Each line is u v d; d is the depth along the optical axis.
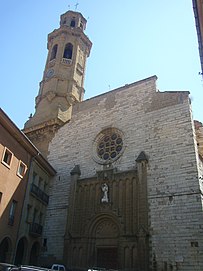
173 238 23.64
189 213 23.91
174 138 28.03
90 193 30.78
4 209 24.00
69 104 42.28
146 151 29.20
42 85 45.22
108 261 26.77
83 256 27.66
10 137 25.41
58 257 29.20
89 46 50.62
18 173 26.75
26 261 27.56
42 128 39.50
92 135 34.94
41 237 31.27
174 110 29.66
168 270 22.69
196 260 21.97
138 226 25.73
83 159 33.94
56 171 35.34
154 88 32.78
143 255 24.02
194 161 25.78
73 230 29.72
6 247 25.09
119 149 31.94
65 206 32.09
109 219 28.34
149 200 26.38
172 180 26.11
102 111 36.03
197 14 16.52
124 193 28.39
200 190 24.38
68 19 51.75
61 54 46.53
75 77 45.19
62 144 37.06
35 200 30.41
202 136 31.66
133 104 33.47
